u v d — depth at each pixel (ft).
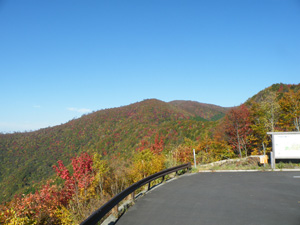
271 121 119.65
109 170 68.49
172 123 342.64
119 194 23.36
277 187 33.81
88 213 27.94
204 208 24.36
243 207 24.30
